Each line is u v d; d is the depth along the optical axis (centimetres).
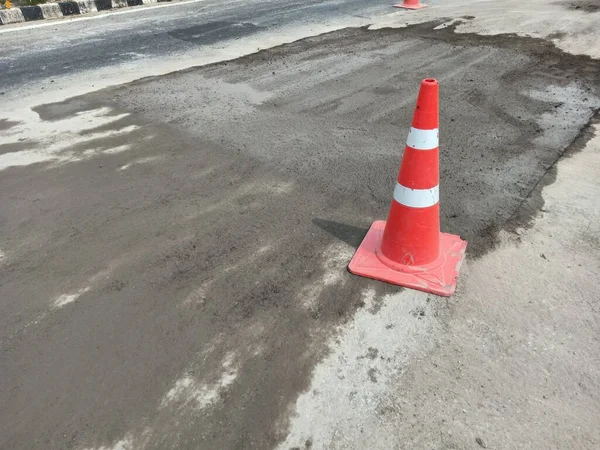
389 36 830
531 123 473
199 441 193
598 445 184
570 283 265
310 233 321
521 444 186
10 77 689
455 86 582
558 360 220
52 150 457
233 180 392
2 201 374
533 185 363
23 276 292
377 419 198
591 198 342
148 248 313
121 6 1198
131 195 376
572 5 958
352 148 440
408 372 218
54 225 342
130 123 514
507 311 249
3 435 198
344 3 1155
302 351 232
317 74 652
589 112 491
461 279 272
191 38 869
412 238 272
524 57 679
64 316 260
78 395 214
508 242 301
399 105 537
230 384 216
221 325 249
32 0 1186
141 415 204
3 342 245
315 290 271
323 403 206
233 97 581
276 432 195
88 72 697
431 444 188
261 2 1217
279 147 448
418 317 248
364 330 242
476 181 372
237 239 318
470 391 208
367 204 352
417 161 257
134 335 246
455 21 906
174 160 429
